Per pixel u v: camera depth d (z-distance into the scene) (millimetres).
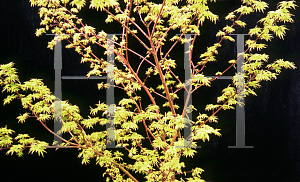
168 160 1680
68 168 3121
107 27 3016
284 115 3168
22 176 3086
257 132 3180
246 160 3180
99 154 1824
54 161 3109
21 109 3027
